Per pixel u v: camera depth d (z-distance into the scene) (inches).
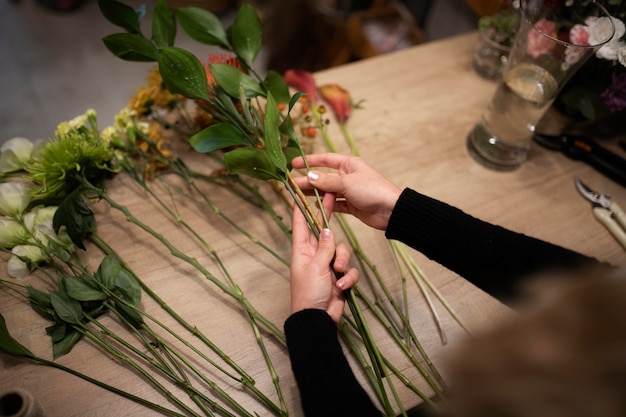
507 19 33.4
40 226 23.3
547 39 24.3
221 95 24.5
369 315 24.1
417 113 32.7
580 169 30.9
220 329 23.0
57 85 58.6
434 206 21.8
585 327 11.5
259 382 21.8
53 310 21.9
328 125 31.4
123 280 22.3
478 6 45.7
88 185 24.3
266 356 21.9
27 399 18.0
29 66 59.8
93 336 21.6
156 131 27.5
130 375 21.4
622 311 11.4
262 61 60.9
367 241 26.6
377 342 23.2
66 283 21.5
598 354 11.1
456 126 32.4
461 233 21.2
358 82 34.0
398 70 35.1
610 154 30.5
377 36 51.0
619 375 10.8
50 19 64.8
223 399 21.2
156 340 22.0
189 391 20.8
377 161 30.0
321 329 19.2
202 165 28.7
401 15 52.9
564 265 19.6
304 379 18.3
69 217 22.3
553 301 12.3
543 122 33.0
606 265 19.5
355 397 18.0
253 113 25.4
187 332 22.8
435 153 30.8
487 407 12.2
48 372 21.1
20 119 55.3
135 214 26.3
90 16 66.1
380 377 20.9
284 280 24.9
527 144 29.6
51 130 54.8
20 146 25.5
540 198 29.3
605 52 25.5
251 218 26.9
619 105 28.5
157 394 21.1
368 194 23.2
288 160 24.3
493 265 20.7
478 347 12.8
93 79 59.7
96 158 24.7
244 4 24.6
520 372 11.8
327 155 24.9
